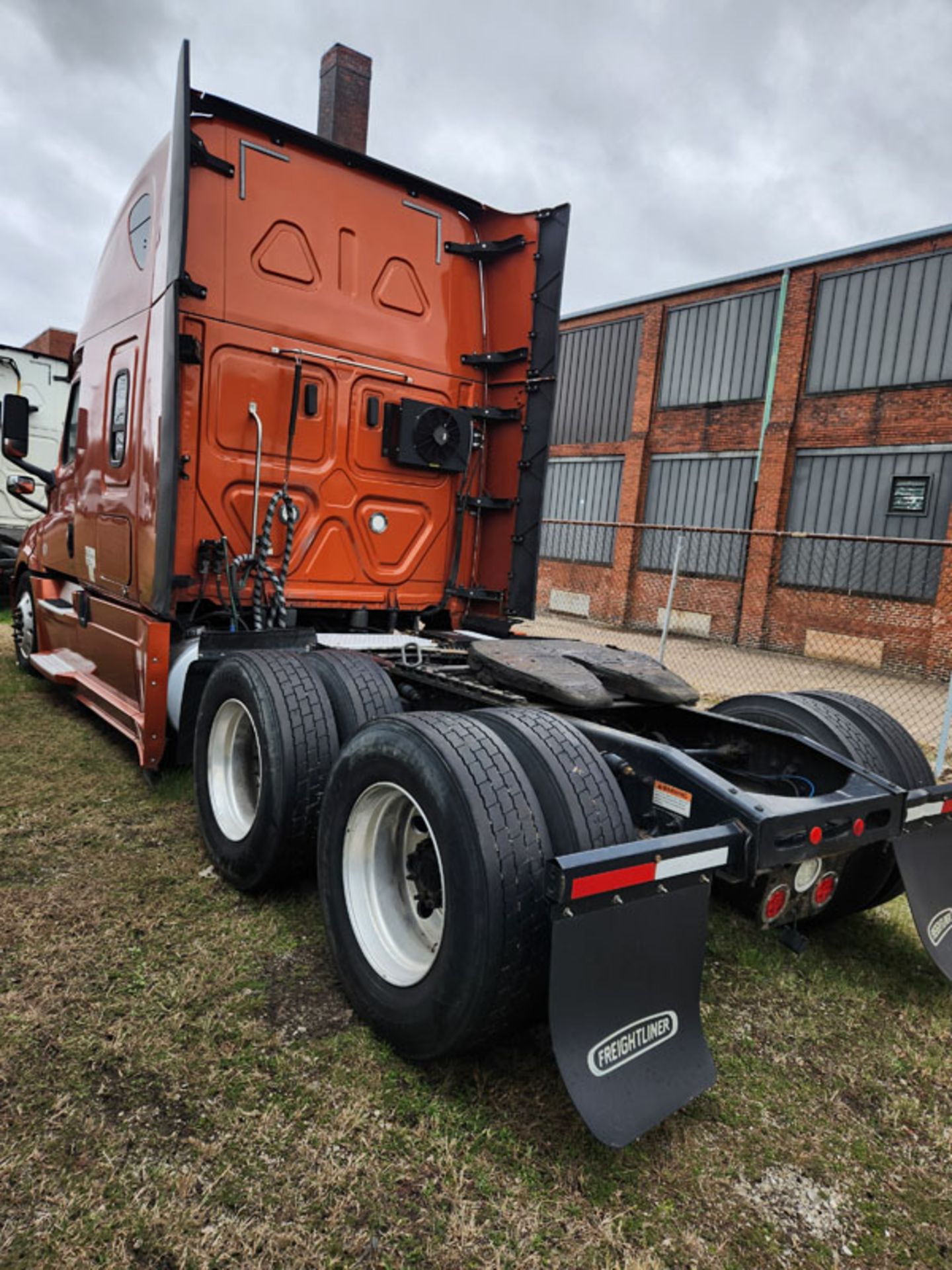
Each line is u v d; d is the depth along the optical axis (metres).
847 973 2.98
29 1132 1.93
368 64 11.54
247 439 4.25
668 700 3.13
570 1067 1.83
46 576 6.42
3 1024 2.32
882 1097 2.31
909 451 14.56
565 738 2.38
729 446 17.27
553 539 21.33
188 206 3.68
